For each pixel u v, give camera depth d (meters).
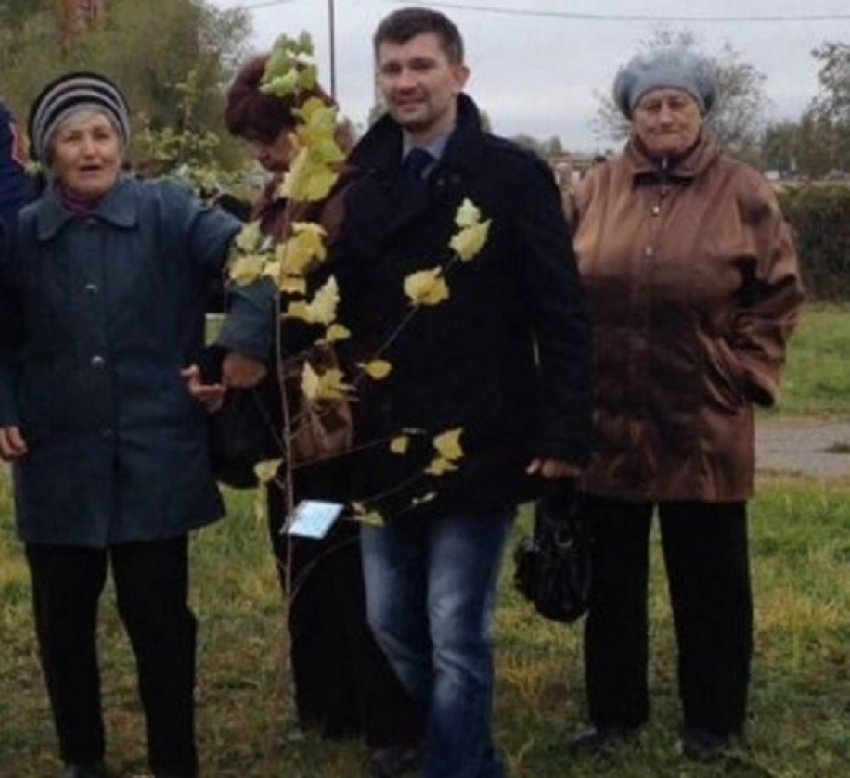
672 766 5.18
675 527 5.10
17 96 31.58
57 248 4.61
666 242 4.94
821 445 13.27
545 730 5.53
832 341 21.27
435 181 4.41
